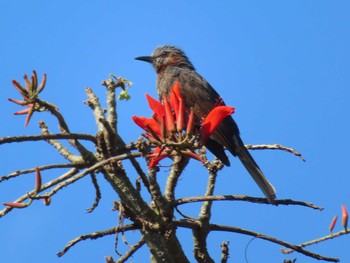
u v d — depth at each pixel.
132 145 7.85
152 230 7.55
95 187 8.01
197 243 8.47
